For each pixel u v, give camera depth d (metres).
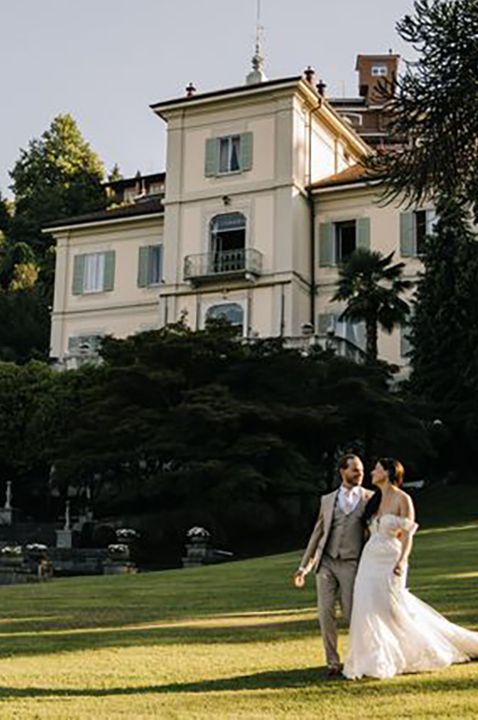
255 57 43.91
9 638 9.38
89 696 6.56
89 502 31.91
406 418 29.23
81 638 9.29
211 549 24.77
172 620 10.73
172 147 43.00
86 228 46.25
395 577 7.40
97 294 45.62
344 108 76.94
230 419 26.67
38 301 59.50
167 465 28.80
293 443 28.59
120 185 74.25
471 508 28.27
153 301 44.28
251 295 40.28
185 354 29.59
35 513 35.41
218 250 41.91
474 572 14.33
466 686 6.74
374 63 83.94
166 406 29.50
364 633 7.21
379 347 39.50
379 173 16.25
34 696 6.57
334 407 27.67
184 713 5.96
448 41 14.88
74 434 28.64
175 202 42.47
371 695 6.49
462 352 33.53
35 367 34.88
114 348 30.97
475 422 32.00
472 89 14.85
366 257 33.84
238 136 41.78
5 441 33.97
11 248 66.31
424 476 33.75
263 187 40.81
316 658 8.02
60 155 76.94
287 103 40.91
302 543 27.27
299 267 40.38
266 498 27.80
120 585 16.14
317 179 42.56
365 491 7.73
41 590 15.69
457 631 7.77
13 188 77.25
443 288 34.34
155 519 27.89
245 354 29.44
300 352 30.45
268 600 12.52
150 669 7.55
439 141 15.27
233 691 6.71
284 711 6.00
